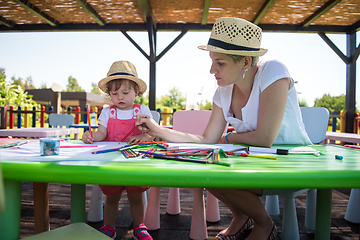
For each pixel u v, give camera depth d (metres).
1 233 0.62
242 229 1.49
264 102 1.31
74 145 1.16
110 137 1.88
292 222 1.50
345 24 5.80
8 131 2.51
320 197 0.93
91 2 4.95
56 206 2.39
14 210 0.64
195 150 0.99
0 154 0.81
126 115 1.93
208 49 1.30
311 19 5.36
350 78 6.08
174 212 2.22
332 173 0.59
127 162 0.70
